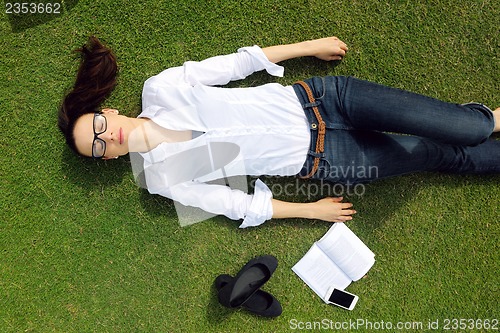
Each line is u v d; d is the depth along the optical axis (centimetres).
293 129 183
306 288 217
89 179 216
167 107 184
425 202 214
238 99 185
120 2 212
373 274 217
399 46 212
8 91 213
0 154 214
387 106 173
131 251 217
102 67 193
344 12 212
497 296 213
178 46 214
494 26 210
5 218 216
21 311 218
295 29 213
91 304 218
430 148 190
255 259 212
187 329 217
